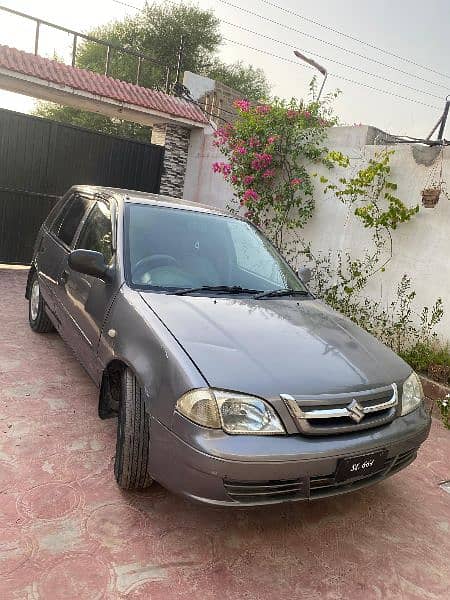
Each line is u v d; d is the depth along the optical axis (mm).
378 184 6188
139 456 2740
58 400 3930
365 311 6336
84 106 10117
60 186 8766
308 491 2451
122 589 2252
